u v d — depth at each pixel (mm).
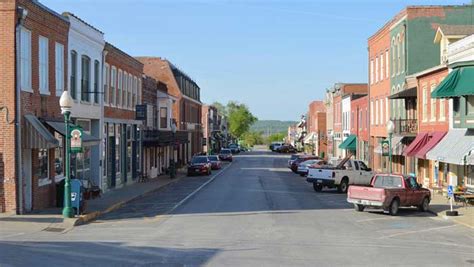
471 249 16594
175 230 19641
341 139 75688
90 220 22719
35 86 24156
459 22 42000
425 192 27266
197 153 90000
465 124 28875
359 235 19109
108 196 32500
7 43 22188
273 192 37375
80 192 22844
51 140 23031
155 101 54062
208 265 13375
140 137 46562
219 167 69000
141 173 46656
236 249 15719
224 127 155000
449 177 33812
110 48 36406
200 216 24094
